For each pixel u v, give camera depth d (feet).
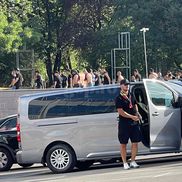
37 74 124.47
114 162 60.64
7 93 105.70
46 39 199.11
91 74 110.42
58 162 53.01
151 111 51.55
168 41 194.70
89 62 208.74
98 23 204.85
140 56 195.62
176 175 43.50
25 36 168.04
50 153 53.16
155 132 51.55
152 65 197.16
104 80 112.98
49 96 53.78
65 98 53.42
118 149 52.01
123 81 48.96
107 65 204.54
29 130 53.72
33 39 172.24
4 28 155.02
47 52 199.52
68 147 52.80
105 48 198.18
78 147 52.60
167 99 52.47
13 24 156.66
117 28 194.70
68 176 48.96
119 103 49.01
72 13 203.31
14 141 63.57
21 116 54.03
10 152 63.52
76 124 52.70
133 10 192.95
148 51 194.80
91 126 52.44
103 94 52.70
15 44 157.17
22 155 53.78
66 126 52.95
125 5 196.34
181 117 52.31
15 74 116.57
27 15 178.81
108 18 208.33
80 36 199.31
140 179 42.29
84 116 52.70
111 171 49.78
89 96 52.95
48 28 200.75
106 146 52.16
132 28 193.36
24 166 67.87
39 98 54.03
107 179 43.70
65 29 199.93
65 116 53.11
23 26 171.22
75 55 215.51
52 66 213.25
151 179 42.01
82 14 201.77
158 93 52.29
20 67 179.11
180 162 54.13
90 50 204.44
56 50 200.23
